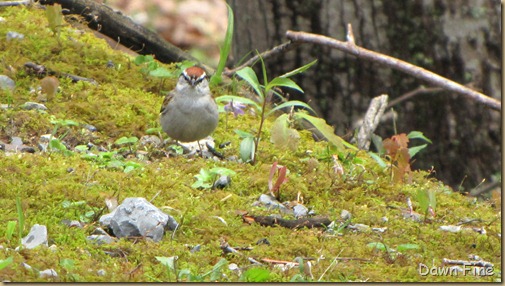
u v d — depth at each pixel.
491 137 13.53
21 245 7.23
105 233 7.80
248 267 7.37
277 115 13.43
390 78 13.67
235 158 11.02
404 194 10.06
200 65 14.68
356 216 9.12
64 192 8.67
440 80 10.99
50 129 10.88
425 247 8.28
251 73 10.56
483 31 13.41
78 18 14.66
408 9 13.45
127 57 13.86
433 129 13.70
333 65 13.87
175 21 22.69
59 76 12.47
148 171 9.68
